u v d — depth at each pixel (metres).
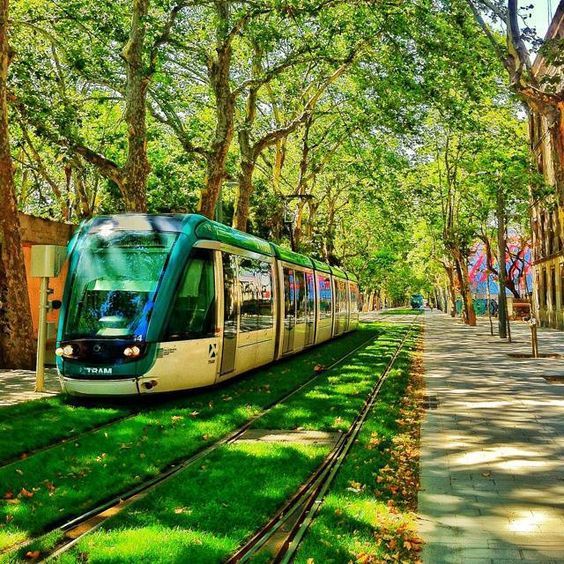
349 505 6.06
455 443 8.79
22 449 8.40
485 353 23.03
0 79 16.12
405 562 4.90
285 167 40.78
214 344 13.15
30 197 39.16
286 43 24.67
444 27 18.64
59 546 5.25
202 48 22.44
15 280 16.56
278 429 9.85
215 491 6.46
